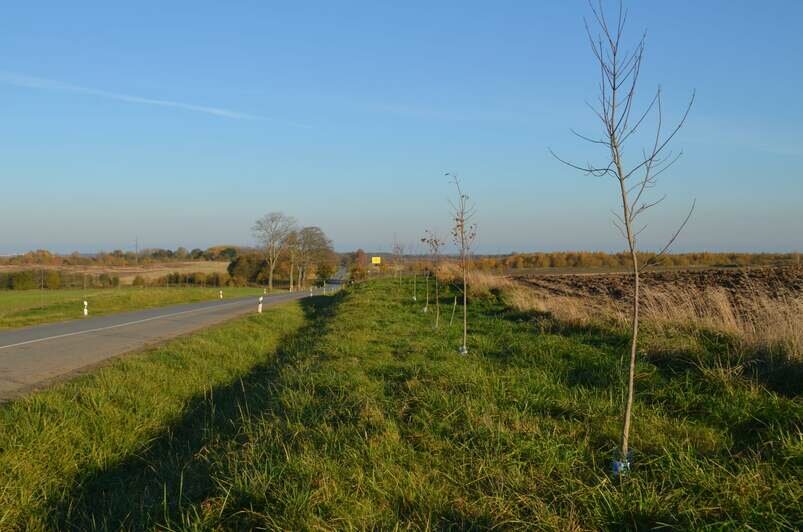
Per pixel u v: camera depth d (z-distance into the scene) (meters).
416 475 4.23
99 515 4.90
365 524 3.61
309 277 78.69
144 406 7.74
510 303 15.95
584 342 9.12
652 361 7.36
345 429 5.25
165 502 4.11
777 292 14.64
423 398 6.07
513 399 5.98
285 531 3.54
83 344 13.77
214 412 7.82
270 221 69.88
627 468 4.10
